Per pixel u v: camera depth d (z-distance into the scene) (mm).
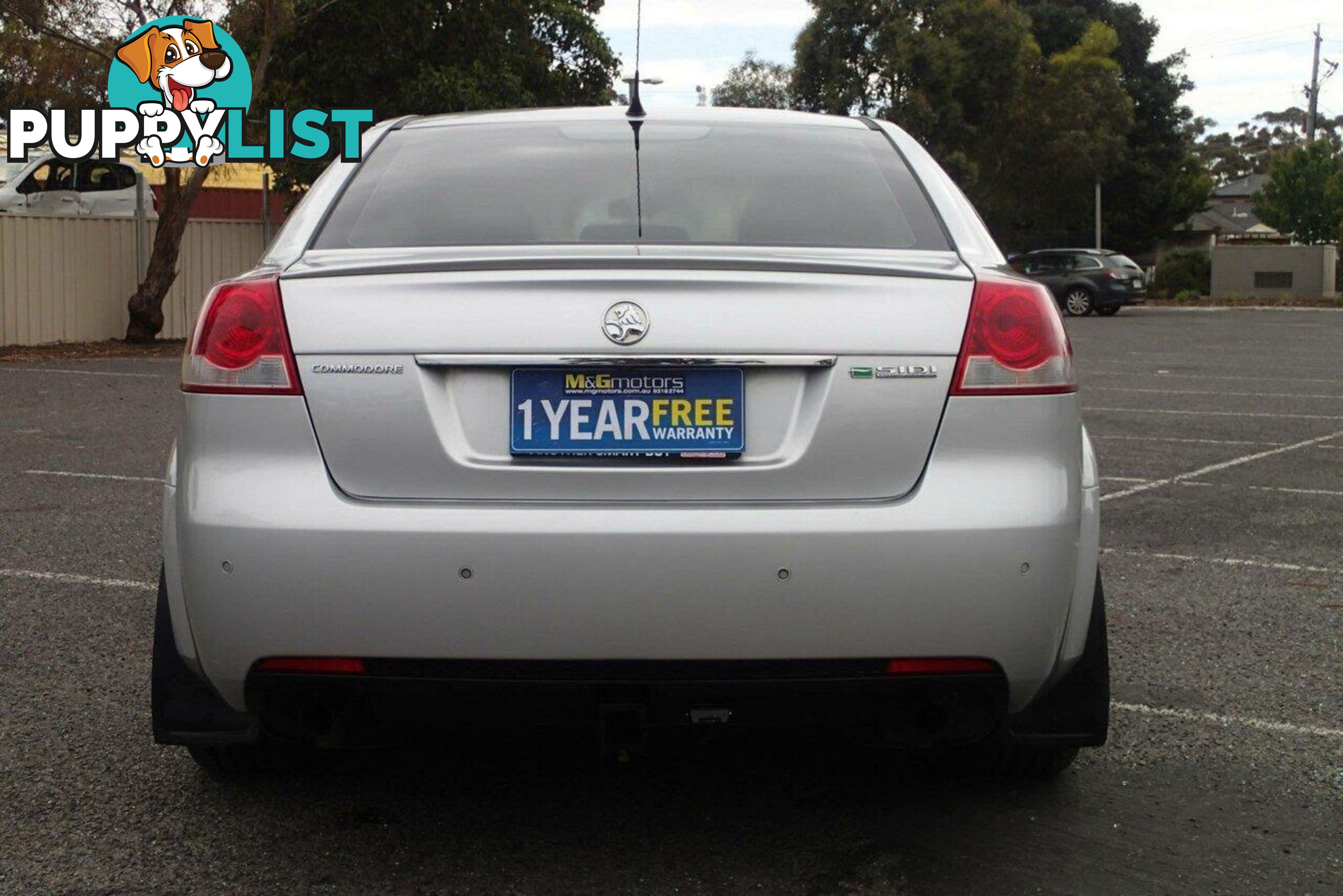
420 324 2670
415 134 3568
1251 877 2920
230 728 2992
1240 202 103562
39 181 20719
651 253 2879
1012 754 3344
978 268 2902
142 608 5035
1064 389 2770
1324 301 39781
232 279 2863
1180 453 9562
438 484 2648
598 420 2662
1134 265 33125
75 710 3916
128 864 2947
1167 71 52562
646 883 2857
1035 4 51281
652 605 2578
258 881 2871
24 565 5695
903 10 39500
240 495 2654
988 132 41531
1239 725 3871
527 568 2576
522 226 3098
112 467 8320
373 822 3164
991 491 2666
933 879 2885
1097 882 2885
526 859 2969
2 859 2967
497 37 24297
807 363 2666
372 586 2594
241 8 19203
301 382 2682
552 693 2648
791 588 2586
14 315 18562
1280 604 5246
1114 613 5102
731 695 2645
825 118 3740
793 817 3195
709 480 2639
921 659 2637
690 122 3596
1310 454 9484
